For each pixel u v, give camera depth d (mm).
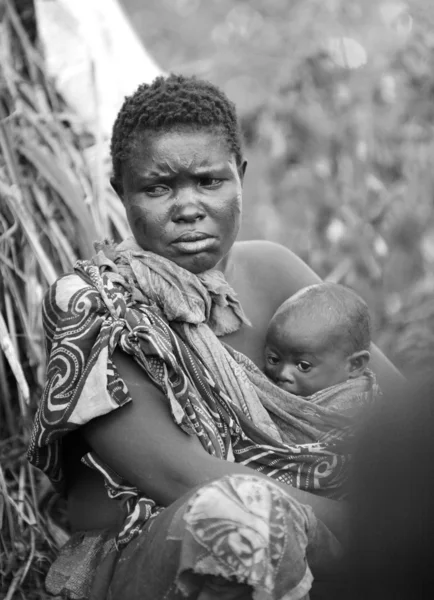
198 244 2559
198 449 2391
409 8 5430
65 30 3926
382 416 1525
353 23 5602
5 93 3695
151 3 7984
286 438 2633
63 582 2516
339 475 2539
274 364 2758
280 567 2080
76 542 2576
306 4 5898
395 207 5012
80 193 3588
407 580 1487
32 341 3320
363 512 1560
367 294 4918
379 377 2955
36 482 3328
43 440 2436
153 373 2432
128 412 2406
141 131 2559
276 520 2082
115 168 2654
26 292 3369
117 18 4152
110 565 2389
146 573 2201
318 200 5078
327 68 5242
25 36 3826
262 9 6617
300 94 5242
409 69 5164
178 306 2553
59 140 3686
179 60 7031
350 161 5109
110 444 2402
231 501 2088
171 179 2543
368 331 2752
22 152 3555
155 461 2367
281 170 5254
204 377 2518
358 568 1587
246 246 3047
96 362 2396
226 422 2527
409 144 5113
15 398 3385
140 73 4023
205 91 2635
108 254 2654
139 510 2355
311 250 5074
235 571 2061
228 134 2598
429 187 5074
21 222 3373
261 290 2955
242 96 5859
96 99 3729
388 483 1488
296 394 2713
